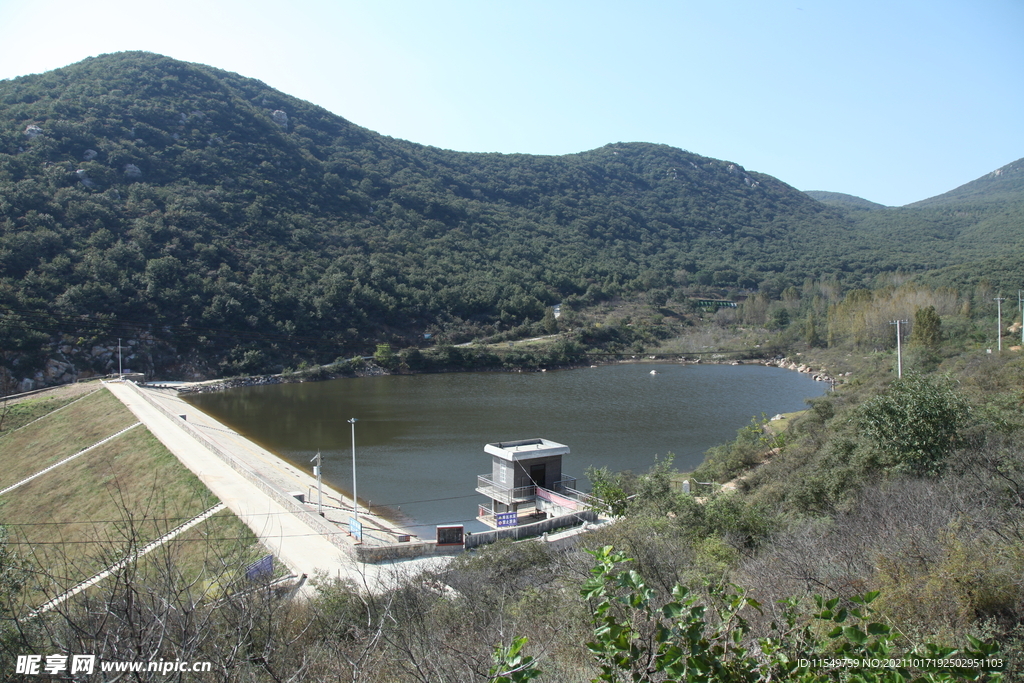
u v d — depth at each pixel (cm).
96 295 7288
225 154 11981
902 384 1944
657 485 2312
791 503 1972
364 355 9350
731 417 5619
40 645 523
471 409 6122
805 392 7106
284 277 9506
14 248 7000
